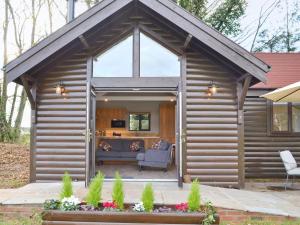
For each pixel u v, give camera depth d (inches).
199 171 251.4
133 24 257.3
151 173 307.3
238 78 255.4
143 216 133.8
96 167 353.7
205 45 245.0
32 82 259.6
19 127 559.8
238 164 254.1
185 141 251.3
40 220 167.0
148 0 231.3
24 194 199.5
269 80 341.7
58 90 250.7
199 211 136.6
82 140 253.6
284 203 201.0
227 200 193.2
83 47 256.4
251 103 332.8
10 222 167.5
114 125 489.1
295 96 259.8
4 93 536.7
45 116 259.0
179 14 230.5
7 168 344.5
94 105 257.8
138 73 250.5
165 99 442.0
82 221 134.8
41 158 255.8
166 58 258.8
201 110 255.1
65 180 147.2
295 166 279.0
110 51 259.8
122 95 387.2
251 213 172.7
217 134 255.0
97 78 249.8
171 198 188.5
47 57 231.8
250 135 331.3
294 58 391.9
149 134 499.5
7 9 565.9
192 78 255.9
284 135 330.6
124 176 283.4
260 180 321.7
